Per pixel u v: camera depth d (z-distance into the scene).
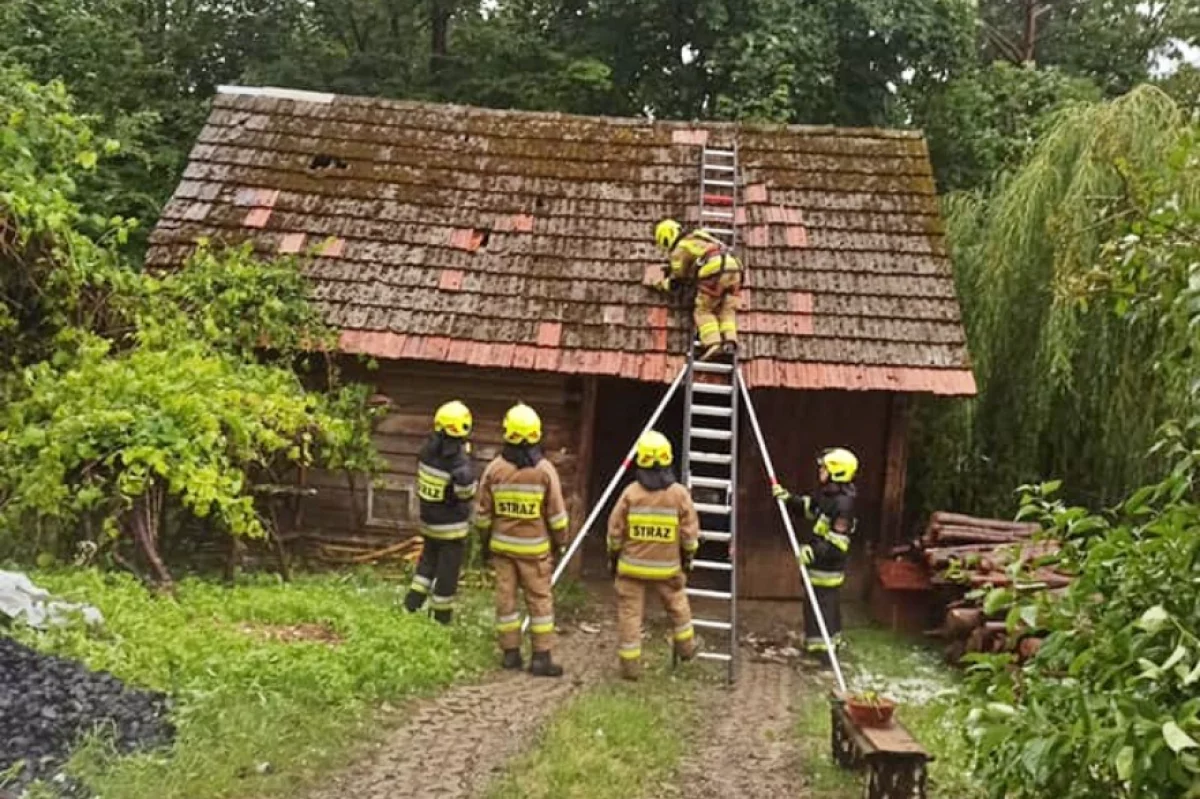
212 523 9.51
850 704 6.11
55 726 5.39
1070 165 12.23
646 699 7.66
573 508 11.05
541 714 7.06
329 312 11.09
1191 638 3.96
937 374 10.64
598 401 12.20
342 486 11.19
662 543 8.26
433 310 11.16
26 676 5.71
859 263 11.65
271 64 19.94
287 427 9.30
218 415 8.55
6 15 16.47
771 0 18.44
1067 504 12.40
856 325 11.02
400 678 7.14
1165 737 3.47
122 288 9.87
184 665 6.38
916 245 11.86
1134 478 11.55
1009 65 19.89
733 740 7.01
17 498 7.95
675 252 10.95
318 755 5.88
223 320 10.58
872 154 12.97
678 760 6.49
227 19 20.27
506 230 12.02
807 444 11.61
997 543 10.05
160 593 7.77
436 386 11.26
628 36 19.94
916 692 8.58
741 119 17.80
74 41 17.30
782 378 10.50
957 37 18.89
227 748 5.64
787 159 12.91
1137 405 11.43
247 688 6.32
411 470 11.21
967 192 14.57
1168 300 5.07
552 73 20.19
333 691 6.60
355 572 10.47
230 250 11.21
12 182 9.09
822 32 18.41
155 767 5.28
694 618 10.58
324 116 13.36
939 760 6.54
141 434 7.96
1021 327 12.48
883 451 11.47
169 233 11.85
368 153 12.93
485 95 20.50
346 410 10.73
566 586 10.83
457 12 21.86
